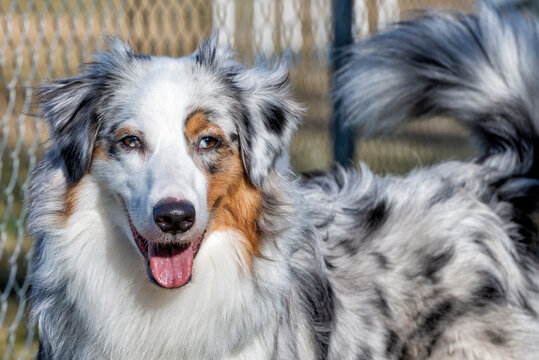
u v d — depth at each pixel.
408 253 3.96
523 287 4.07
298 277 3.66
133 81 3.46
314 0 6.16
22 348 5.29
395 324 3.85
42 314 3.48
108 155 3.37
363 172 4.42
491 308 3.88
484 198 4.26
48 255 3.42
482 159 4.50
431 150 6.76
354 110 4.89
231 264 3.43
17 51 5.31
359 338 3.78
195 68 3.53
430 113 4.79
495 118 4.48
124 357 3.48
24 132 5.97
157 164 3.24
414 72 4.68
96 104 3.45
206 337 3.46
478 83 4.51
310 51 6.19
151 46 6.13
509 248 4.11
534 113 4.39
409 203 4.15
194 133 3.38
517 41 4.50
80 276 3.40
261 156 3.52
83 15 5.86
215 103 3.45
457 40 4.59
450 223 4.07
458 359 3.83
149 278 3.28
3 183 6.04
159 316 3.43
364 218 4.09
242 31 6.20
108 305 3.42
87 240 3.40
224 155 3.43
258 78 3.70
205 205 3.22
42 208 3.43
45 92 3.68
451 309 3.86
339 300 3.80
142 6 6.03
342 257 3.93
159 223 3.08
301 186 4.17
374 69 4.75
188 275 3.28
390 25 4.82
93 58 3.74
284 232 3.50
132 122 3.33
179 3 6.26
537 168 4.41
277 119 3.67
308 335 3.62
